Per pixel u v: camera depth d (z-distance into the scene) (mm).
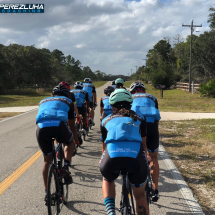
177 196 3883
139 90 3922
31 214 3426
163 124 9883
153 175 3537
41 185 4383
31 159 5867
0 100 22125
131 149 2354
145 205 2449
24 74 40125
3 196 3963
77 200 3816
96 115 13000
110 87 5809
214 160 5555
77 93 6566
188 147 6531
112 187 2514
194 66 38969
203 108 15719
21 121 11422
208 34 37156
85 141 7508
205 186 4234
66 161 3492
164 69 39719
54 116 3154
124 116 2576
